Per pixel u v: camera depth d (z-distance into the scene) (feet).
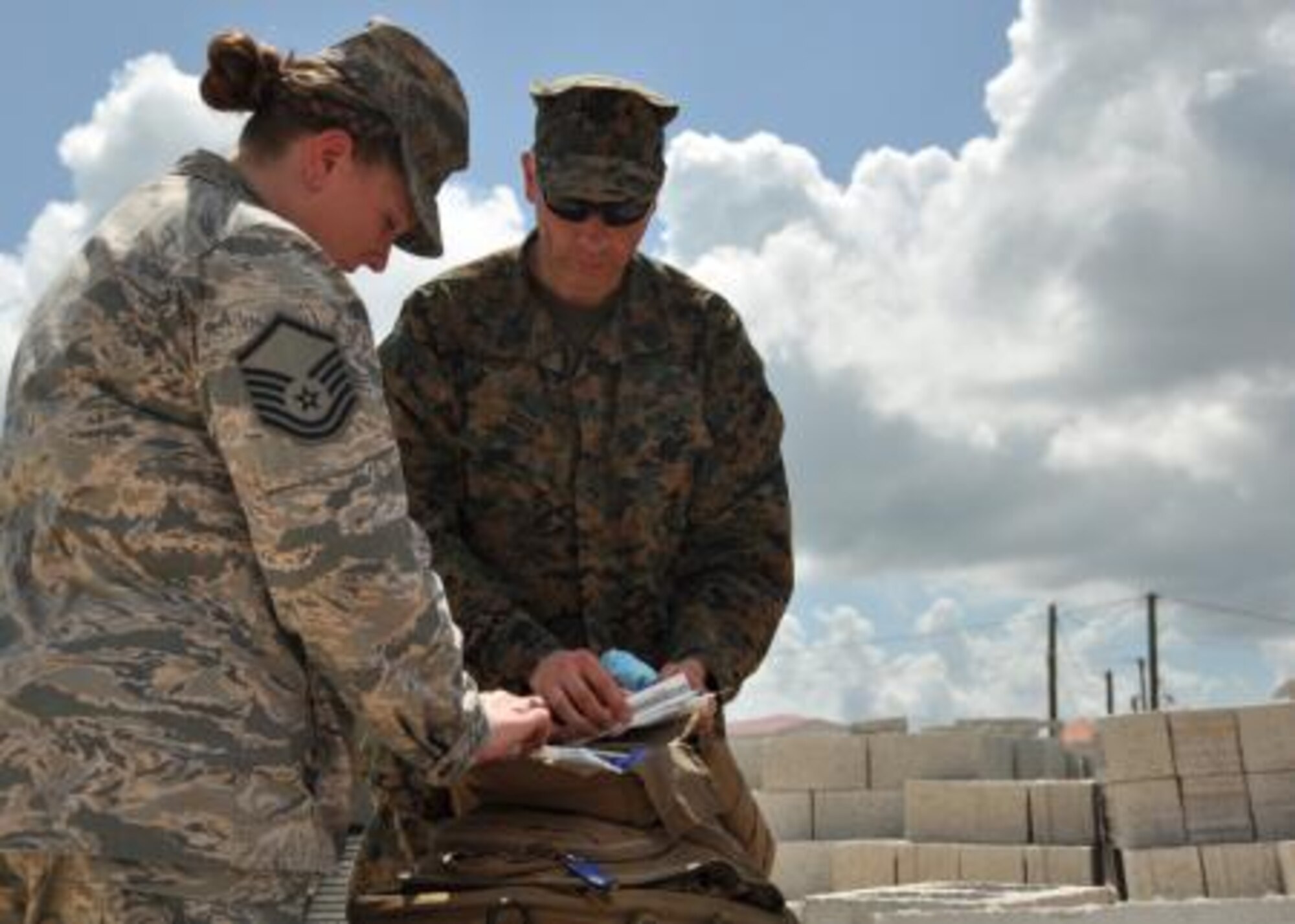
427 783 9.55
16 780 6.19
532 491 10.44
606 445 10.51
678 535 10.60
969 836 51.70
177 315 6.66
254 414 6.44
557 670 8.87
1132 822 45.27
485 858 8.24
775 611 10.60
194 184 7.02
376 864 9.97
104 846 6.07
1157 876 43.91
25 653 6.38
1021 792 51.08
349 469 6.52
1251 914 22.26
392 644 6.60
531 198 10.61
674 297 10.84
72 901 6.15
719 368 10.84
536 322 10.57
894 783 55.31
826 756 56.34
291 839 6.45
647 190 10.12
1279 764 44.04
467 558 10.19
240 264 6.65
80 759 6.17
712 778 9.23
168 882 6.15
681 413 10.54
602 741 8.70
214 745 6.31
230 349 6.52
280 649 6.63
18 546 6.70
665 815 8.52
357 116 7.25
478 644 9.81
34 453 6.67
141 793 6.16
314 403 6.51
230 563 6.57
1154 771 45.16
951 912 23.82
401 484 6.76
